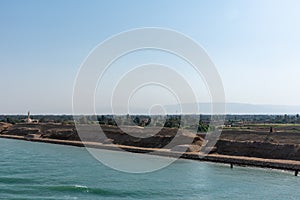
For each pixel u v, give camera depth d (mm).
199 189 52250
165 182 56688
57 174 62188
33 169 67688
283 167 74375
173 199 46094
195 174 65188
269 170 72500
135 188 51750
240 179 60969
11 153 95938
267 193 50500
